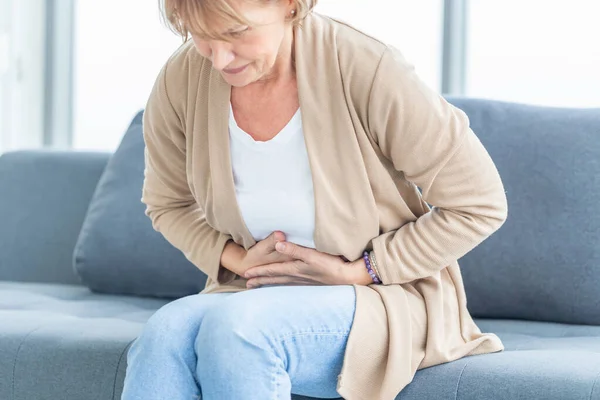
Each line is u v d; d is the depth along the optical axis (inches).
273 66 61.8
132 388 53.8
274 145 62.3
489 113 93.3
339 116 61.7
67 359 72.5
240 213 64.8
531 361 61.4
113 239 104.0
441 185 62.7
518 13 116.3
